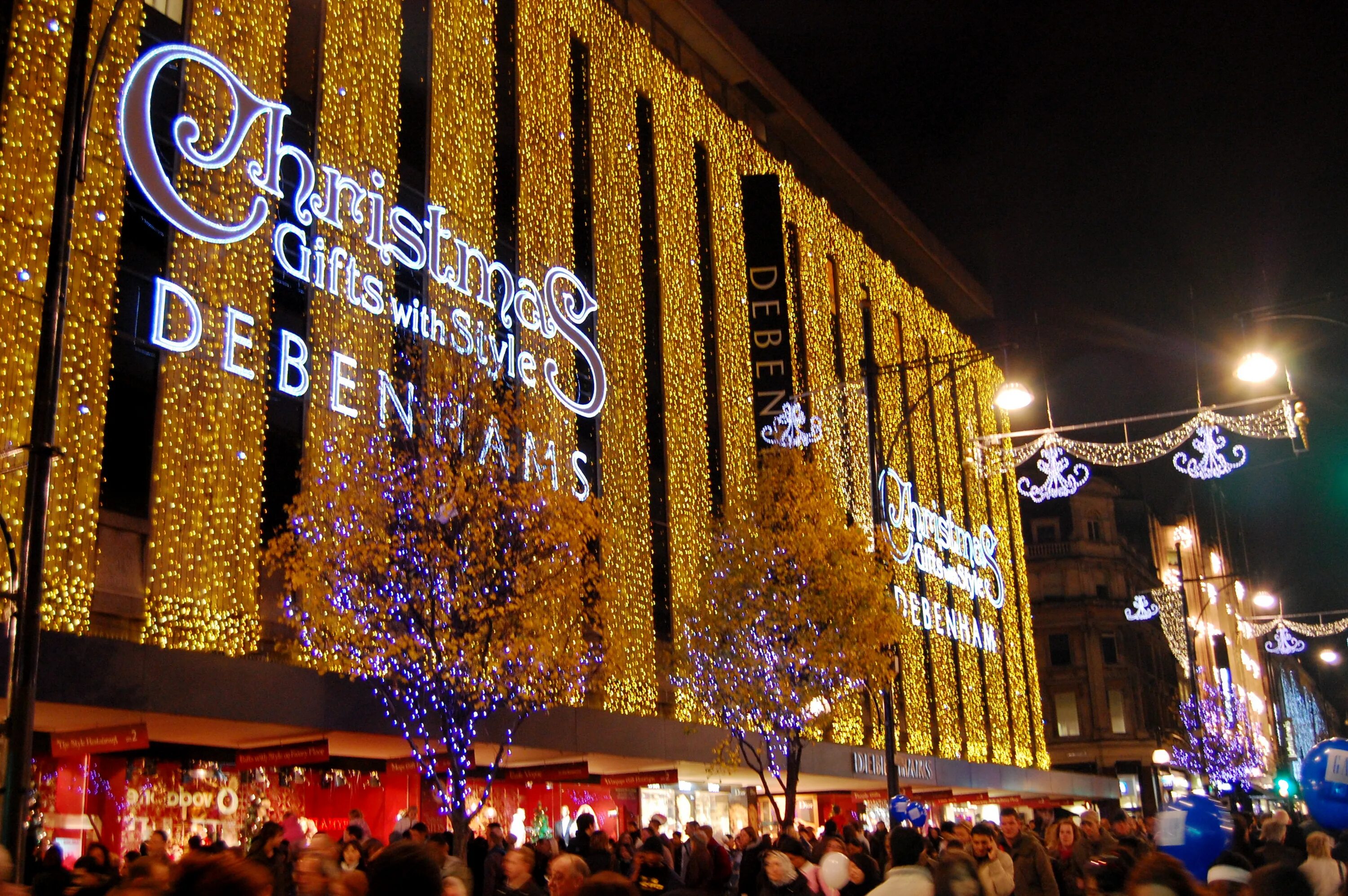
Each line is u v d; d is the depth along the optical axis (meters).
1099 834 18.42
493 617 19.56
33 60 18.53
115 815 19.25
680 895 6.80
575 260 31.42
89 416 18.33
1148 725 74.75
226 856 5.05
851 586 27.25
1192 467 30.58
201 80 21.30
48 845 17.86
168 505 19.38
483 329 27.11
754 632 27.45
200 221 20.59
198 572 19.64
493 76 29.38
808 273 43.53
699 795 34.66
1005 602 55.69
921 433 50.53
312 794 23.06
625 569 30.17
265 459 21.31
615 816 30.72
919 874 7.16
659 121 36.25
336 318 23.22
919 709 44.53
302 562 19.00
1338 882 11.22
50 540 17.45
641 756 27.16
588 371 30.66
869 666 26.89
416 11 27.33
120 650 16.48
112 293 19.06
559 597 20.98
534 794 28.03
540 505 20.72
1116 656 73.81
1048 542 75.94
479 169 28.17
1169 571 85.88
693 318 35.72
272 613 20.89
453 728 19.67
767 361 38.31
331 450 22.45
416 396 24.34
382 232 24.81
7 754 11.38
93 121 19.23
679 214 36.25
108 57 19.64
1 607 14.70
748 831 20.84
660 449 33.09
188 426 19.95
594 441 30.41
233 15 22.23
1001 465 52.12
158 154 20.33
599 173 32.88
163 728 19.00
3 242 17.62
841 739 37.81
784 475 29.19
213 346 20.61
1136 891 6.18
